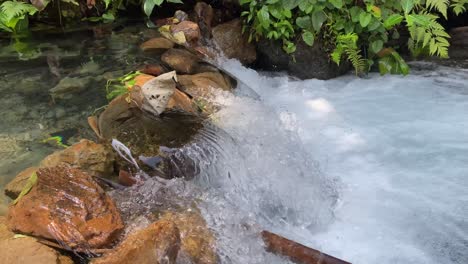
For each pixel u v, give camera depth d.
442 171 3.23
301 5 4.46
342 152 3.51
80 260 2.19
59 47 4.56
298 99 4.41
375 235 2.70
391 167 3.31
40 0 4.77
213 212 2.58
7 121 3.35
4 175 2.78
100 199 2.40
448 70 4.93
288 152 3.25
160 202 2.63
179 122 3.24
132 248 2.06
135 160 2.94
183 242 2.30
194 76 3.98
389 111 4.11
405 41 5.27
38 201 2.34
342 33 4.70
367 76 4.90
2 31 4.82
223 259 2.30
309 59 4.77
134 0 5.49
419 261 2.49
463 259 2.50
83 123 3.35
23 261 2.04
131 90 3.44
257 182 2.96
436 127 3.79
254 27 4.87
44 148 3.05
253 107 3.64
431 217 2.81
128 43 4.68
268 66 5.05
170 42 4.66
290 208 2.89
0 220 2.38
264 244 2.42
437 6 4.66
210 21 5.20
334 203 2.97
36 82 3.88
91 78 3.96
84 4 5.19
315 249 2.42
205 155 2.98
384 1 4.66
